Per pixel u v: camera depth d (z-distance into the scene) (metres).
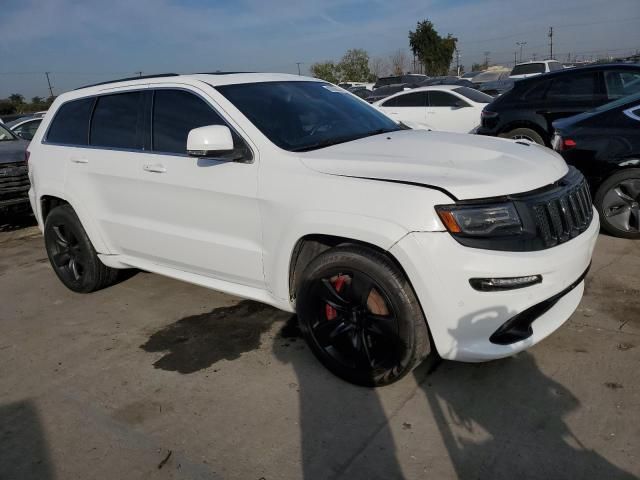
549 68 20.00
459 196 2.58
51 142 4.65
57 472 2.57
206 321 4.04
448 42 49.25
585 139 5.18
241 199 3.25
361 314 2.92
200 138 3.07
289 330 3.80
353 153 3.10
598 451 2.42
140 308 4.37
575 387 2.88
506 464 2.39
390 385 3.03
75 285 4.74
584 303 3.83
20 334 4.08
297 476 2.43
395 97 12.19
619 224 5.11
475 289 2.57
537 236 2.66
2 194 6.90
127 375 3.37
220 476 2.46
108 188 4.09
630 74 7.29
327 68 54.06
